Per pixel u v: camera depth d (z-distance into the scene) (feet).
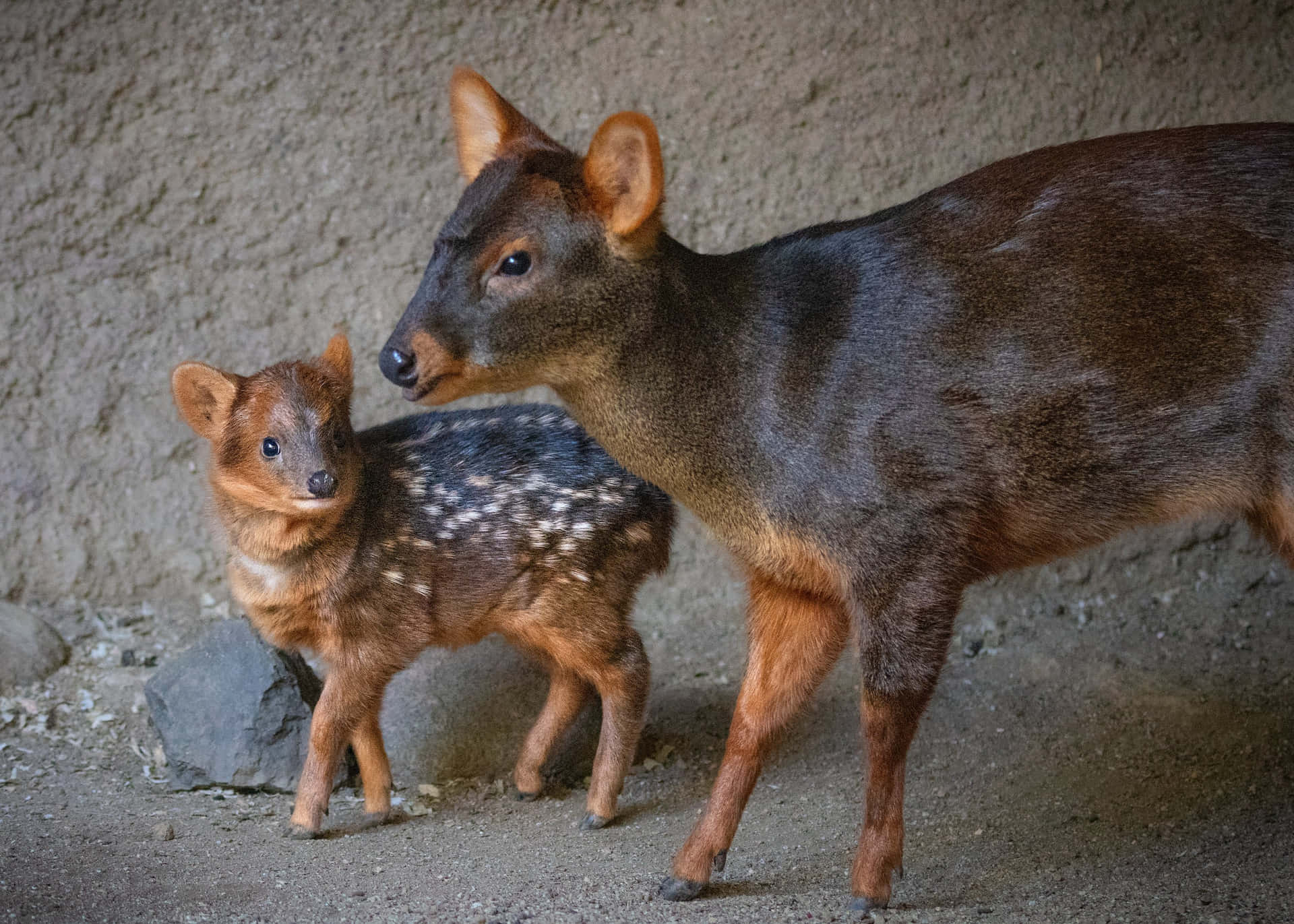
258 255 35.24
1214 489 21.04
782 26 34.91
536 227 20.16
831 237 21.88
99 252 34.94
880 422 20.54
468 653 32.48
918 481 20.49
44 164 34.42
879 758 21.25
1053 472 20.68
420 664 32.19
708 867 22.38
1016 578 36.04
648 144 19.38
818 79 35.17
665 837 26.09
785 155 35.50
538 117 35.17
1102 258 20.63
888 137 35.47
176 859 23.93
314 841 25.71
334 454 24.73
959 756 30.19
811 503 20.86
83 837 24.80
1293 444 20.44
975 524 20.80
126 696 32.45
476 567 26.86
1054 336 20.43
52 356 35.14
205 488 31.30
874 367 20.68
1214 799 26.99
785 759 30.27
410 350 19.99
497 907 21.75
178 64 34.45
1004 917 21.11
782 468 20.97
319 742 26.03
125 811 26.76
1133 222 20.76
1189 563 36.01
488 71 34.88
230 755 28.12
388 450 27.25
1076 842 25.27
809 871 23.73
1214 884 22.27
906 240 21.36
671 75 35.12
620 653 27.25
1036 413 20.44
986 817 26.99
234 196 35.01
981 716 31.78
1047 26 35.17
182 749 28.25
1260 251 20.43
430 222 35.24
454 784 29.43
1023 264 20.77
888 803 21.38
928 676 20.92
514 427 28.02
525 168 20.51
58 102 34.22
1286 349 20.20
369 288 35.45
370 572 25.90
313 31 34.50
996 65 35.27
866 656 21.09
